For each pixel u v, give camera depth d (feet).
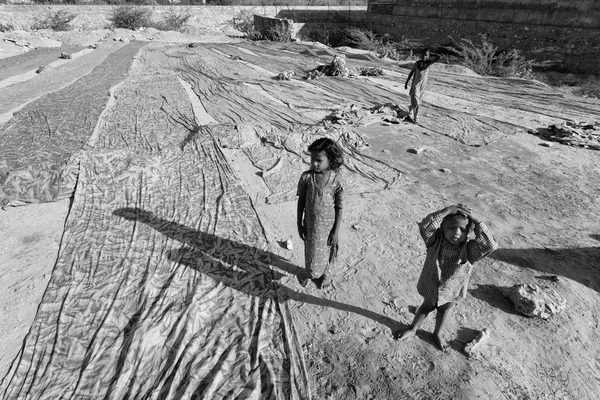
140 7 112.68
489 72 59.31
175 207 20.24
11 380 11.05
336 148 11.66
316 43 87.97
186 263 15.87
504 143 29.73
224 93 43.93
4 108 37.55
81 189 21.33
